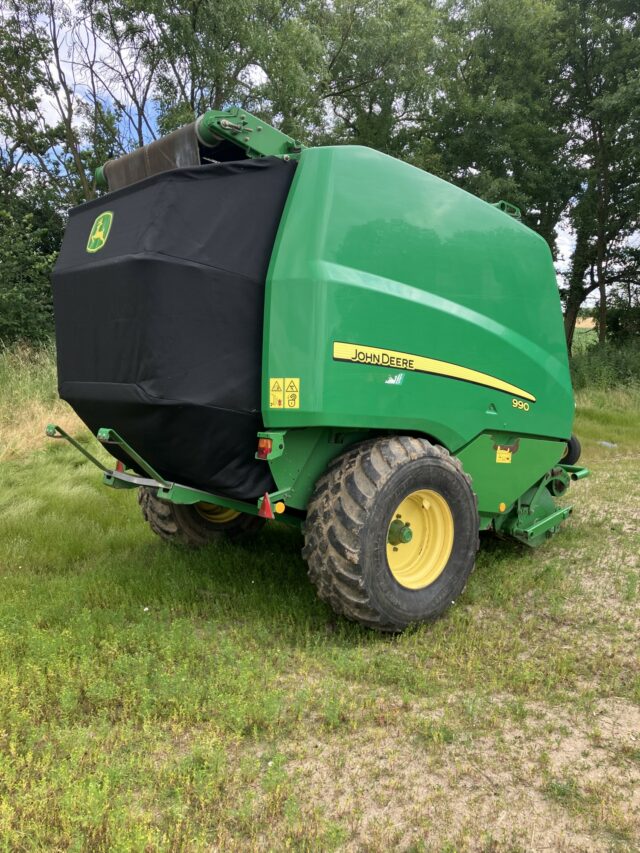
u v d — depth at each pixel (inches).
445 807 93.7
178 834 85.0
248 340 141.9
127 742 105.3
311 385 136.8
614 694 126.7
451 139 940.0
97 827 84.7
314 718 116.0
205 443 138.9
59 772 92.8
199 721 112.0
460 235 171.5
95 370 144.7
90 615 149.7
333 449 156.1
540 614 164.7
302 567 192.4
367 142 908.0
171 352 131.0
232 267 138.9
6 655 128.6
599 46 971.3
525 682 128.3
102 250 142.6
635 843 87.4
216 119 144.5
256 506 161.2
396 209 155.5
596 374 756.6
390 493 145.2
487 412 176.4
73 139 788.6
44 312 581.3
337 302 139.0
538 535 209.2
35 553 204.1
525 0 922.1
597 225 1045.8
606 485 316.8
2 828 83.8
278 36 653.3
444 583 159.2
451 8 959.0
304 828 87.7
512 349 183.3
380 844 86.0
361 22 788.6
